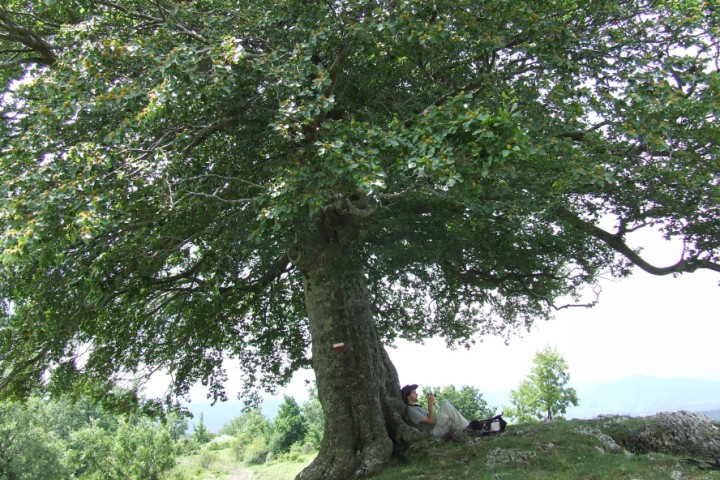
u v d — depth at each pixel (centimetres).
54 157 783
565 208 1114
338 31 908
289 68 834
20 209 659
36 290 973
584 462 816
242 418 7206
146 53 796
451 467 889
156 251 958
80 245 867
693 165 920
